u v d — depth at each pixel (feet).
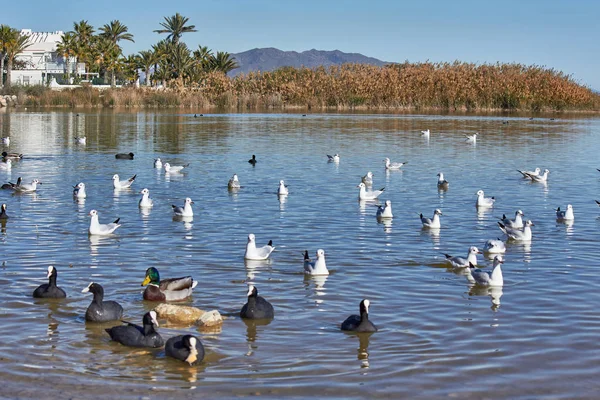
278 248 84.02
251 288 60.44
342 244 86.33
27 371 49.57
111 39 562.66
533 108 395.55
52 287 64.95
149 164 161.58
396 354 53.06
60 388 47.03
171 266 75.61
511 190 131.03
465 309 63.05
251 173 148.87
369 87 405.39
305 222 99.04
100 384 47.75
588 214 108.06
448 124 298.15
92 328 58.03
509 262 79.36
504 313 62.03
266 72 431.02
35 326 58.08
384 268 75.92
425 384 48.16
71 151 186.91
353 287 69.10
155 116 329.31
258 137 231.91
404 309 62.95
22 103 398.42
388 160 157.28
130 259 78.07
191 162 166.50
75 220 98.53
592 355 53.06
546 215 107.34
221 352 53.31
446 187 131.75
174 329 58.13
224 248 83.61
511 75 401.70
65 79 503.20
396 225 98.07
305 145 208.74
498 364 51.47
